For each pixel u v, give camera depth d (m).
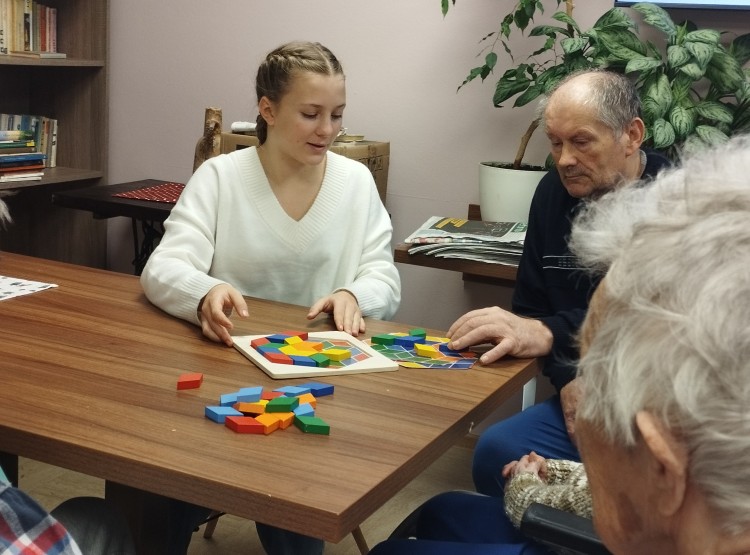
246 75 3.51
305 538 1.80
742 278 0.53
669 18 2.63
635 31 2.80
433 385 1.48
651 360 0.55
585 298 2.17
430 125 3.24
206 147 3.01
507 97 2.87
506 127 3.12
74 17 3.62
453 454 3.19
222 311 1.63
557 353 1.85
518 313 2.33
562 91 2.10
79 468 1.17
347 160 2.16
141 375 1.43
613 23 2.64
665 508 0.57
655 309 0.56
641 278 0.58
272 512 1.06
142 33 3.64
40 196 3.77
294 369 1.48
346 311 1.79
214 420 1.27
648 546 0.62
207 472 1.11
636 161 2.17
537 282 2.28
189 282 1.74
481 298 3.27
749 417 0.51
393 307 2.05
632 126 2.11
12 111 3.74
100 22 3.62
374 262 2.12
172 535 1.72
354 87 3.32
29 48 3.48
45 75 3.75
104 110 3.71
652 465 0.57
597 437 0.62
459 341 1.67
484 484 2.10
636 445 0.58
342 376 1.49
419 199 3.30
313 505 1.03
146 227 3.46
